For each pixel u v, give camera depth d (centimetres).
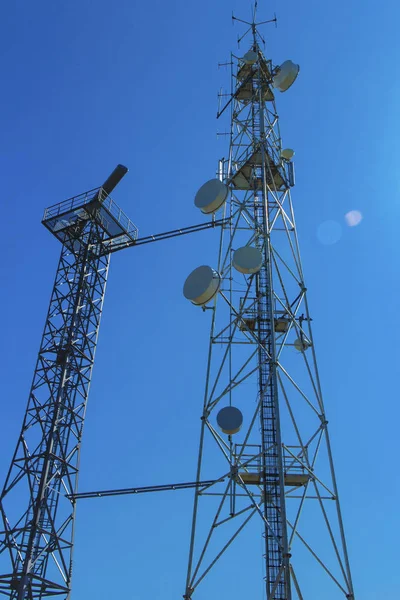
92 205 3731
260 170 3359
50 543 2972
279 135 3506
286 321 2922
